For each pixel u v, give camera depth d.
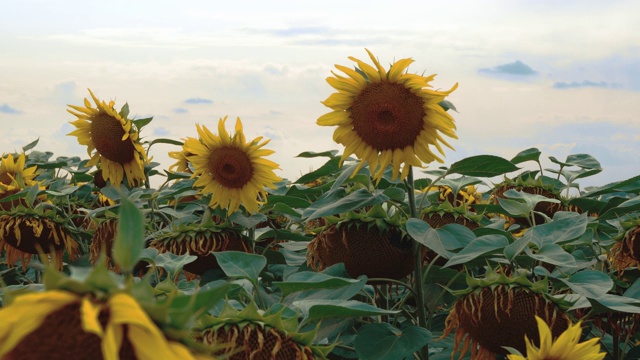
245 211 4.08
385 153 3.01
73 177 5.71
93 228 4.83
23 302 0.86
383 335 2.60
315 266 3.26
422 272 3.24
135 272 3.94
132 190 4.71
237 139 3.92
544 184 4.41
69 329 0.87
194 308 1.22
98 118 4.77
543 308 2.37
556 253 2.68
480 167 3.07
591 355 1.78
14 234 4.18
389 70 2.98
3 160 5.23
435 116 2.96
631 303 2.60
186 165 5.23
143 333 0.86
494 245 2.69
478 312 2.40
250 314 1.70
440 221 3.47
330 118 3.05
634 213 4.09
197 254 3.61
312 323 2.47
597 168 5.00
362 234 3.01
